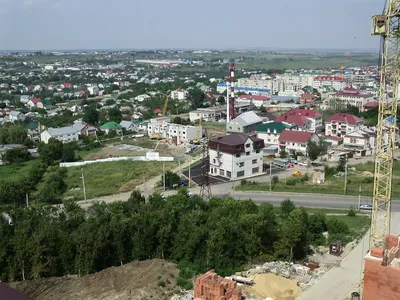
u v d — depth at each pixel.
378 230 65.31
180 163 117.62
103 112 195.88
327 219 68.25
